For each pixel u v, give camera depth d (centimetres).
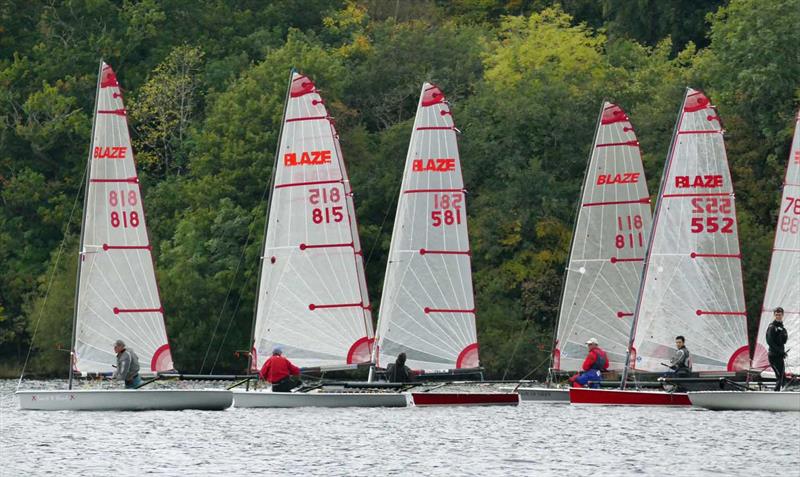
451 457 17188
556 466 16512
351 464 16638
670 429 19838
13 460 16912
